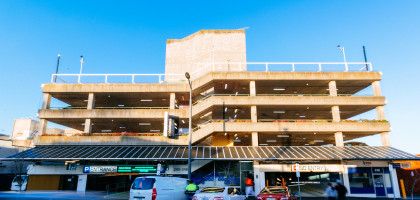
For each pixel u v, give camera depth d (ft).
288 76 114.62
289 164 100.42
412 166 108.37
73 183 104.88
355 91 129.70
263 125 109.19
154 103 133.18
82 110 115.55
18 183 109.81
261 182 97.60
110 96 123.95
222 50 145.59
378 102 112.27
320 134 116.26
